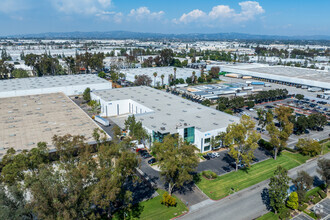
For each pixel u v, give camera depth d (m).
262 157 68.81
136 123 70.50
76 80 145.25
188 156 46.09
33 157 43.84
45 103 96.19
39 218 30.12
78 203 32.81
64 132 68.00
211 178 57.41
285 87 162.38
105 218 43.47
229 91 140.62
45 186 30.91
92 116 99.31
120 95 109.56
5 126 71.56
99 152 43.12
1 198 31.00
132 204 47.62
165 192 48.28
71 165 40.50
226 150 72.88
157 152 48.12
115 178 36.53
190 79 174.00
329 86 145.12
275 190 44.28
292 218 45.19
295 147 75.44
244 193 52.19
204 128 71.69
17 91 117.44
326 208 48.09
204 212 46.03
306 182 47.91
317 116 89.06
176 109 89.25
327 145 77.25
